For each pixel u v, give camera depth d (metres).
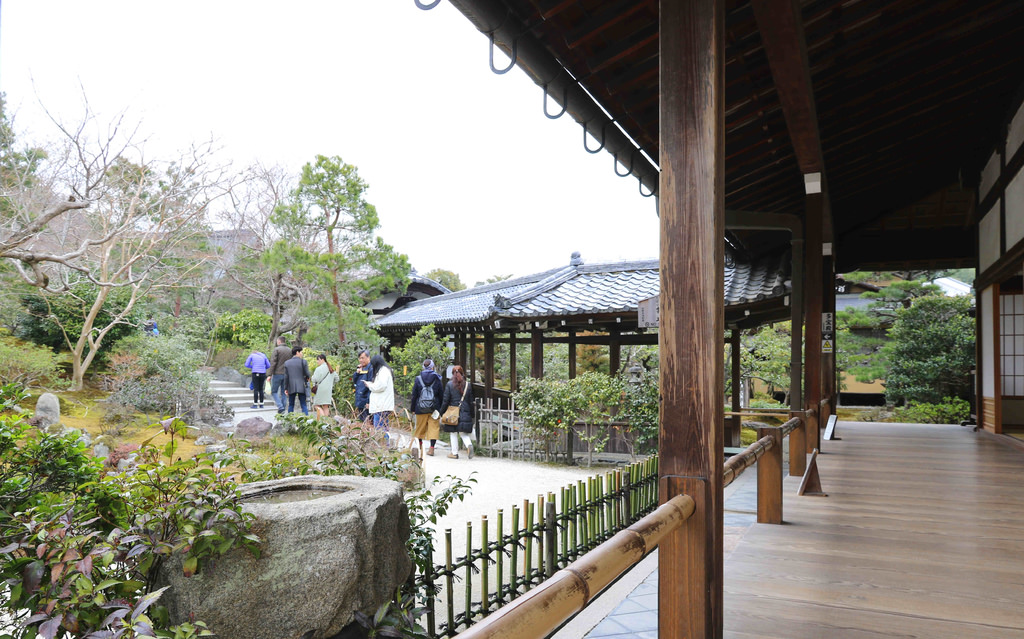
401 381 14.78
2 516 1.81
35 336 12.50
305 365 11.66
